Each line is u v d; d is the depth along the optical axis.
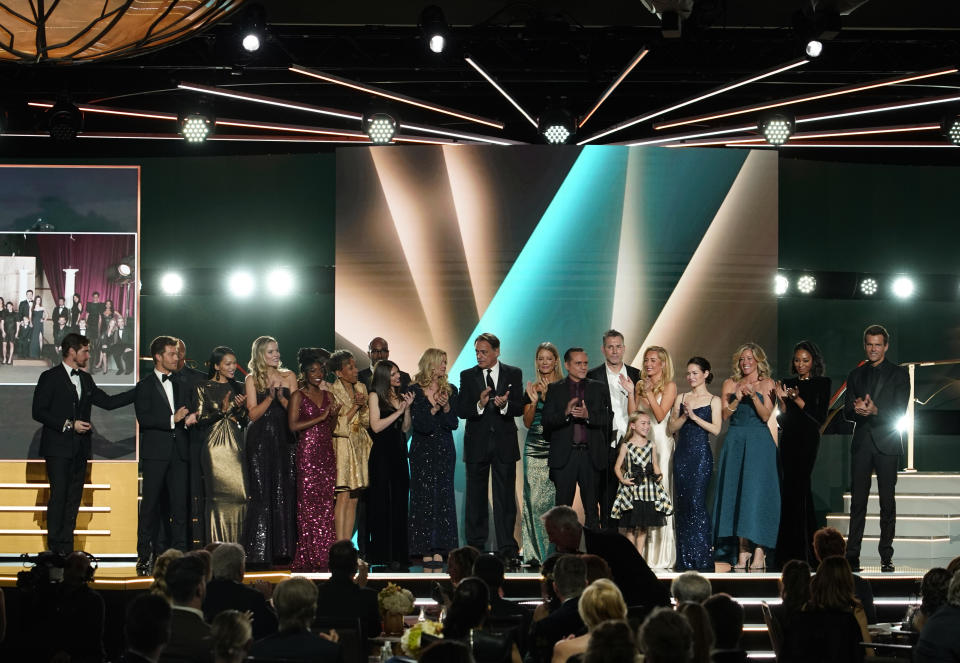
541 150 19.48
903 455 21.83
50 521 16.47
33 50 9.03
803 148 23.05
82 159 21.03
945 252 22.05
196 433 16.28
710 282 19.45
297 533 16.34
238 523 16.05
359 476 16.64
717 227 19.53
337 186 19.52
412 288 19.38
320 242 21.36
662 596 10.70
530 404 17.16
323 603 11.02
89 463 18.62
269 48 18.31
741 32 18.86
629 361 19.27
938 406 22.20
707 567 16.52
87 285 19.06
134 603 7.82
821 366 17.19
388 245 19.44
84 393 16.91
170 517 16.39
